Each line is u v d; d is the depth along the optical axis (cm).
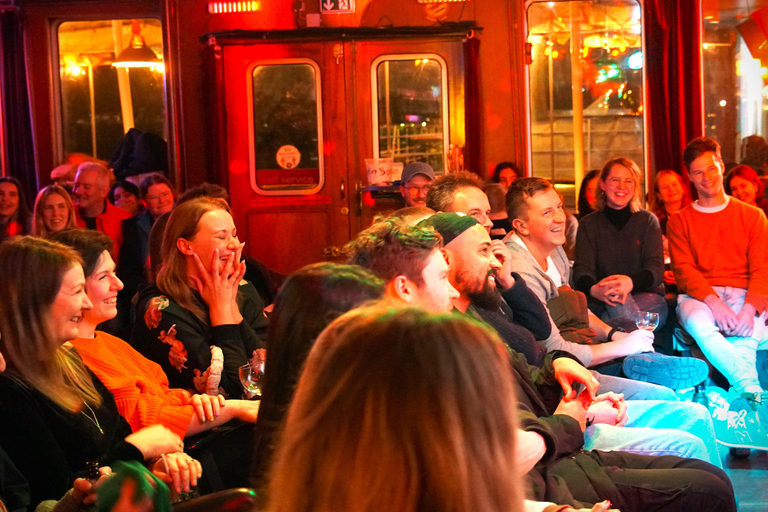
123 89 677
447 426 74
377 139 643
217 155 631
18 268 207
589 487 222
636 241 455
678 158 646
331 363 79
